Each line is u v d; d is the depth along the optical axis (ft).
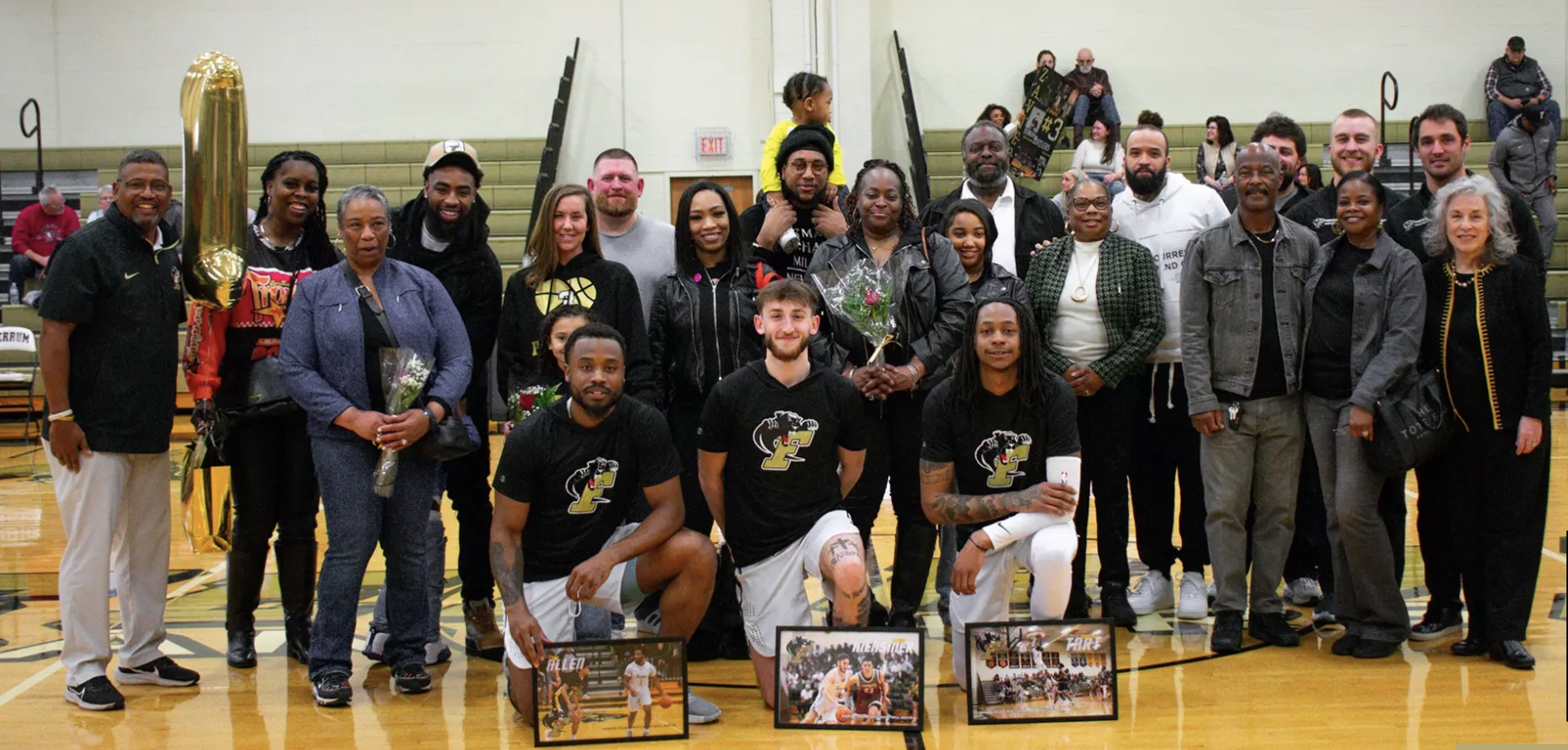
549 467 10.49
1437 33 37.45
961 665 11.36
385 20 37.50
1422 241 12.72
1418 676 11.48
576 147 37.42
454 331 11.93
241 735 10.35
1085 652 10.45
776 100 35.86
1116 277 13.16
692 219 12.62
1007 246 14.67
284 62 37.50
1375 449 11.74
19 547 18.37
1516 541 11.77
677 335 12.65
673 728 10.11
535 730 9.95
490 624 13.02
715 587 12.59
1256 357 12.34
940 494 11.30
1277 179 12.40
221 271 11.25
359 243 11.35
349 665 11.25
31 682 11.89
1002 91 37.88
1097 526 13.51
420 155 37.32
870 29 37.24
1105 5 37.68
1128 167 14.11
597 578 10.28
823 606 14.88
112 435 11.05
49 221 34.01
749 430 10.84
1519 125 31.89
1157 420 13.94
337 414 11.05
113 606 14.89
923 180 33.45
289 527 12.40
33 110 37.78
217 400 11.84
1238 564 12.51
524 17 37.45
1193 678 11.51
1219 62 37.63
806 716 10.30
